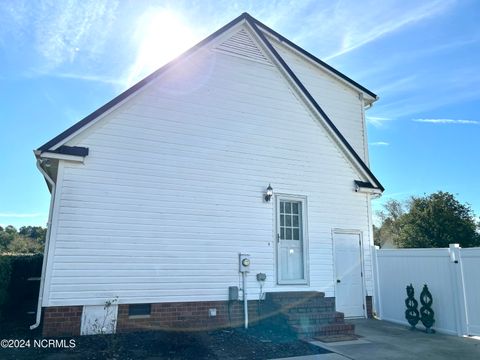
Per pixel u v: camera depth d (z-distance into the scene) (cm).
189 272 932
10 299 1172
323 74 1496
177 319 899
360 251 1178
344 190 1188
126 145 923
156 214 923
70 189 855
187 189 970
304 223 1106
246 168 1054
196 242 953
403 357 722
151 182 933
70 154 852
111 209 882
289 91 1166
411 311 1006
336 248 1142
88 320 822
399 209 3788
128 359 660
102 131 905
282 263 1059
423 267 1032
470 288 920
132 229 893
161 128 969
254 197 1049
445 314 956
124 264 871
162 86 992
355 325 1033
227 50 1105
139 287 877
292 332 868
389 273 1134
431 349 784
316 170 1154
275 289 1027
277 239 1059
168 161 961
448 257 970
